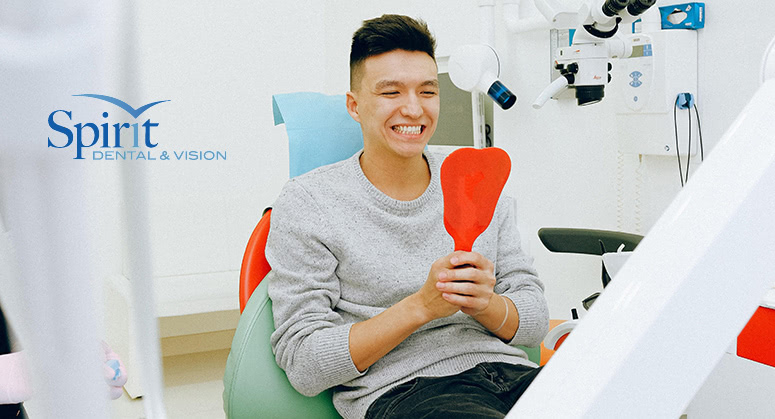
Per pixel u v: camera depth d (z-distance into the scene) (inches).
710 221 12.6
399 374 48.6
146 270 9.0
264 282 54.5
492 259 54.4
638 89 71.4
